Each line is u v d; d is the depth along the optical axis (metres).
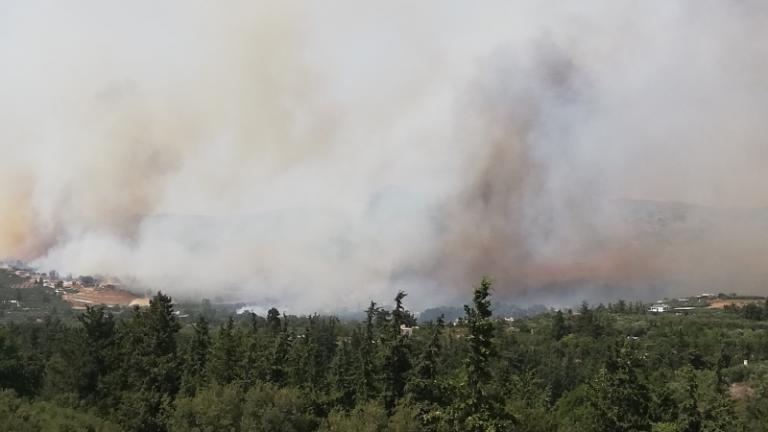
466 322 37.34
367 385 52.03
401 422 42.88
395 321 52.09
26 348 106.94
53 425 53.12
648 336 163.25
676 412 48.69
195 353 73.25
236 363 63.72
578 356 135.62
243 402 51.19
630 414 46.69
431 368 48.69
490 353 36.38
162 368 63.66
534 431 49.47
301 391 53.94
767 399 75.94
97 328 73.00
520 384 75.50
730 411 47.94
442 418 36.53
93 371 69.44
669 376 68.69
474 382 36.12
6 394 64.00
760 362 121.69
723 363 119.69
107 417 61.69
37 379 81.88
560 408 72.88
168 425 53.34
